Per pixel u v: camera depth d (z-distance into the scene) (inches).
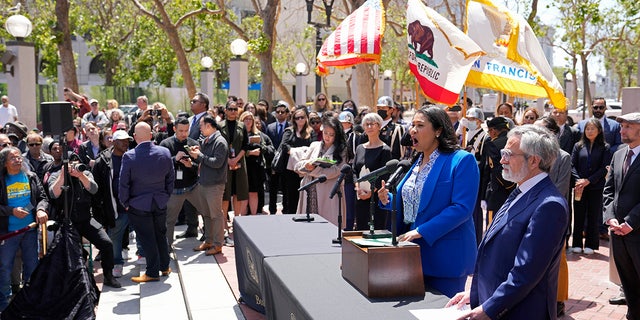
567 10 989.8
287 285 136.3
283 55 1491.1
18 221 242.1
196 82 1437.0
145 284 270.8
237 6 1673.2
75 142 365.1
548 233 106.3
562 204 108.1
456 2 940.0
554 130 237.6
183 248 331.6
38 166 283.3
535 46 262.2
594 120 315.0
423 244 142.9
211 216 313.3
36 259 248.8
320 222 222.8
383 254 125.3
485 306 107.7
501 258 113.0
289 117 442.6
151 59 1228.5
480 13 267.0
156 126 385.7
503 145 252.5
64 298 222.2
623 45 1302.9
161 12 684.7
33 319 219.0
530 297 110.1
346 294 128.4
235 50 620.7
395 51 1475.1
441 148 145.6
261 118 458.9
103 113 512.7
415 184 148.3
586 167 318.0
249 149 373.4
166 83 1266.0
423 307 119.4
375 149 273.4
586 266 297.4
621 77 1553.9
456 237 143.2
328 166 276.1
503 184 251.1
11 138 343.9
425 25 231.9
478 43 266.5
